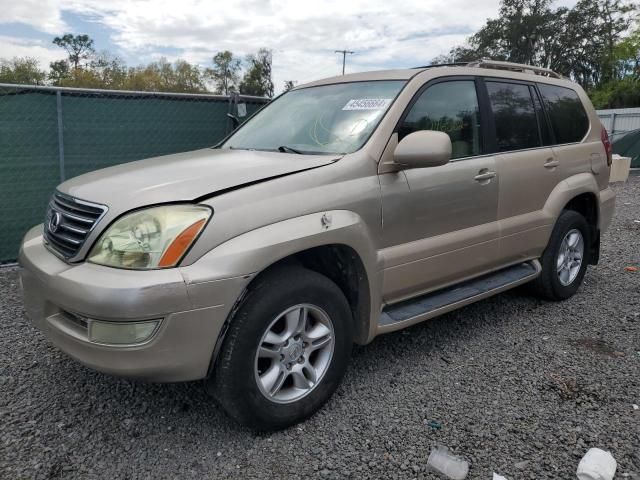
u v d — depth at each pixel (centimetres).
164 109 619
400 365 351
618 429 277
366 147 311
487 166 375
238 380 254
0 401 303
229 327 252
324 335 288
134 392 316
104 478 242
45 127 556
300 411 279
